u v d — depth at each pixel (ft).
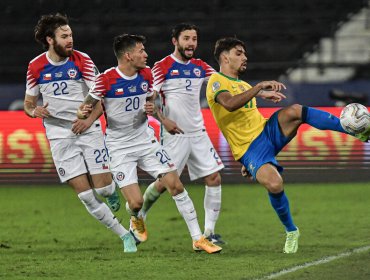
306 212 94.12
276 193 63.87
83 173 68.28
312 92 142.72
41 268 60.39
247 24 184.85
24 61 183.42
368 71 173.68
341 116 63.26
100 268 59.72
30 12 187.52
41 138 123.34
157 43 181.98
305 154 120.88
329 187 117.19
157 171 66.59
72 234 81.46
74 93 67.77
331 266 58.08
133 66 63.93
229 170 121.70
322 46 183.01
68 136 67.97
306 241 72.28
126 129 65.98
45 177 123.65
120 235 68.85
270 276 54.44
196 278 54.39
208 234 72.02
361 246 68.59
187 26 73.00
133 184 66.23
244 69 67.10
